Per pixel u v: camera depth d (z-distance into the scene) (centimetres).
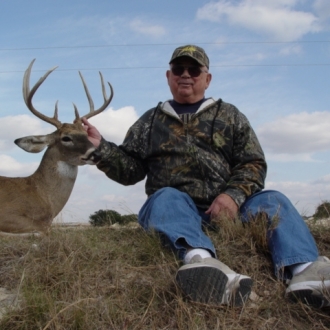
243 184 187
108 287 147
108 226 222
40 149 268
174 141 196
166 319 135
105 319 131
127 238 193
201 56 205
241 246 175
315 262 148
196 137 196
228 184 191
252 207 181
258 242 172
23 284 146
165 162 197
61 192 271
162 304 140
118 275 154
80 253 167
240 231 179
